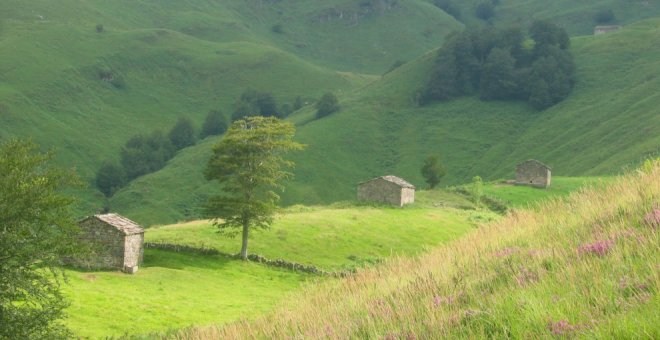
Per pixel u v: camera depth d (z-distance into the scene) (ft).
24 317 86.07
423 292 50.55
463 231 284.41
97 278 174.40
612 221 52.95
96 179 651.25
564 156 634.84
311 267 215.10
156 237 237.04
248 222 224.33
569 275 40.70
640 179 61.87
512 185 414.62
